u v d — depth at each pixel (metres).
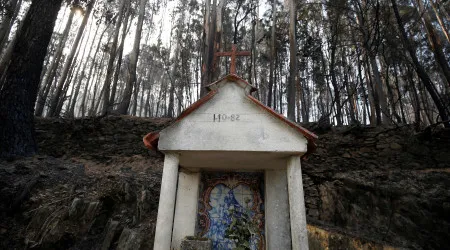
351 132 9.22
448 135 7.83
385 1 11.68
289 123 3.12
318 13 17.38
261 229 3.78
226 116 3.24
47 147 9.05
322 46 15.66
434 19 16.97
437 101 8.39
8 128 6.78
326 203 6.77
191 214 3.85
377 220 5.82
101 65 30.48
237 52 3.84
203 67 12.05
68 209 5.00
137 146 9.45
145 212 5.28
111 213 5.30
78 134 9.82
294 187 2.98
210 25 12.96
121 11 18.22
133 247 4.36
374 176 6.78
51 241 4.48
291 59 15.91
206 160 3.60
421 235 5.27
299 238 2.75
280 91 22.94
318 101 26.91
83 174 6.73
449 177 6.20
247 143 3.08
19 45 7.48
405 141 8.20
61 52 19.52
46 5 8.09
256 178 4.07
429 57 15.19
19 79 7.18
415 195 5.85
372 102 14.34
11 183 5.46
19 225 4.74
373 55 10.87
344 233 4.99
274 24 19.56
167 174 3.07
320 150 8.84
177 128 3.21
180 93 23.77
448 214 5.30
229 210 3.81
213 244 3.73
